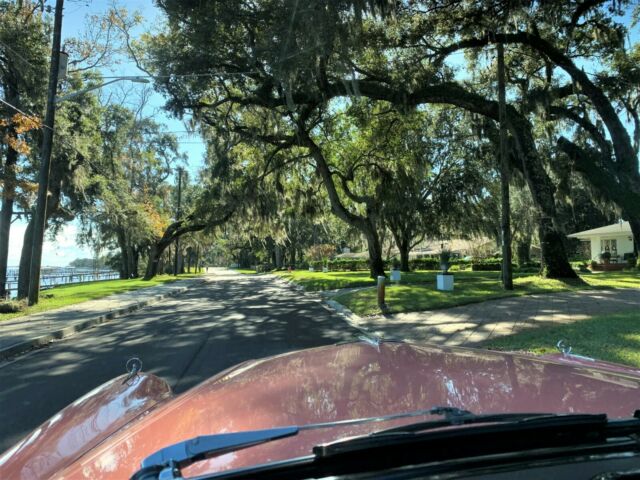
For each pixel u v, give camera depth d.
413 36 19.28
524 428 1.71
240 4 16.73
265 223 30.30
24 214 23.00
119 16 22.39
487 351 3.16
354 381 2.32
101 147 29.52
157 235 40.22
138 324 13.18
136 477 1.51
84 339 10.89
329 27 15.12
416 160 27.20
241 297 22.31
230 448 1.64
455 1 18.23
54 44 16.70
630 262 33.16
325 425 1.78
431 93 20.14
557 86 22.88
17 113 17.70
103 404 2.90
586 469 1.59
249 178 27.03
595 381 2.46
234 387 2.45
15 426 5.11
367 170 28.72
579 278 19.89
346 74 17.14
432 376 2.38
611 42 19.98
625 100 23.11
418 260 47.69
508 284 17.97
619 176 20.05
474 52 21.31
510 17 17.36
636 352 6.79
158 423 2.15
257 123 25.50
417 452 1.64
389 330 11.08
